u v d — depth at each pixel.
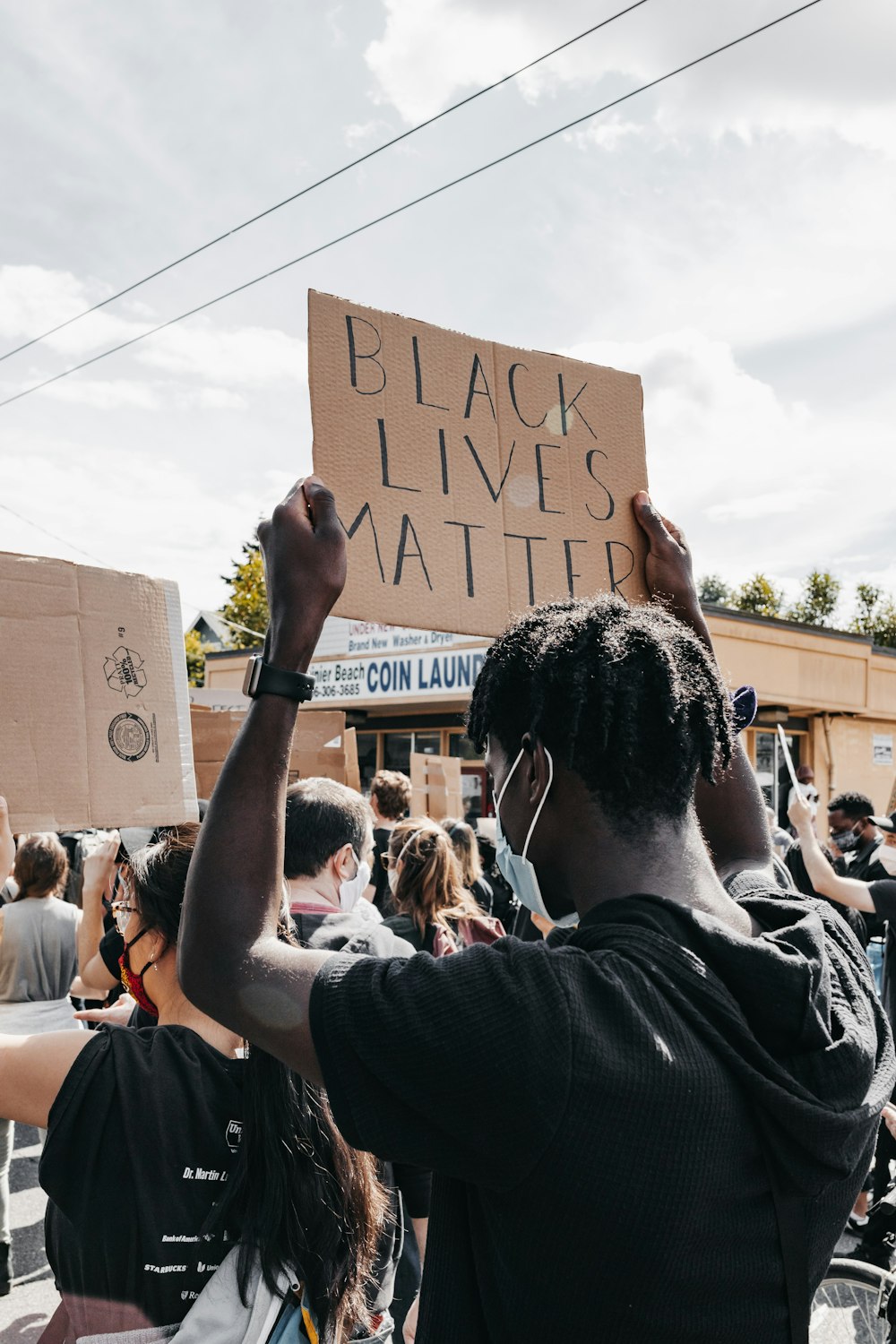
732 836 1.24
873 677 16.53
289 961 0.86
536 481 1.54
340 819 2.37
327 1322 1.31
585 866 0.95
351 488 1.38
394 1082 0.78
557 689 0.96
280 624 0.98
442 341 1.49
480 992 0.80
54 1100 1.27
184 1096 1.31
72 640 1.53
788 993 0.84
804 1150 0.81
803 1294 0.83
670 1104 0.77
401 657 13.68
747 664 14.26
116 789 1.54
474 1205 0.89
